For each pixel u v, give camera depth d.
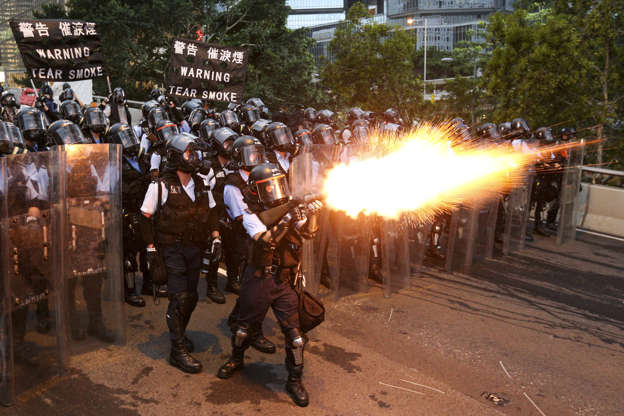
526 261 7.34
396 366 4.20
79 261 4.07
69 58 7.25
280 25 29.91
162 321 4.88
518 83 13.97
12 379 3.47
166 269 3.96
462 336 4.85
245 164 4.07
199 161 3.88
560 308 5.63
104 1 26.83
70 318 4.10
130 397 3.64
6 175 3.31
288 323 3.57
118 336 4.36
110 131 4.98
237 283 5.62
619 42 13.76
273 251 3.48
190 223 3.93
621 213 9.06
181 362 3.98
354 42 22.00
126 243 5.11
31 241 3.58
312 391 3.78
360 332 4.86
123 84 27.92
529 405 3.75
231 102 8.09
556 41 13.20
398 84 21.44
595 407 3.76
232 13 28.62
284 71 27.97
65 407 3.50
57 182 3.78
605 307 5.70
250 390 3.77
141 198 5.11
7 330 3.40
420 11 174.00
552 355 4.54
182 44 7.77
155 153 5.04
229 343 4.48
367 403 3.65
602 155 13.98
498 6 173.38
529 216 8.27
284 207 3.45
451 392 3.84
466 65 45.72
